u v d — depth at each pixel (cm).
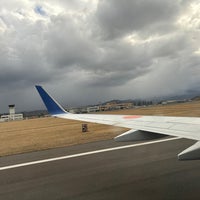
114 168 1138
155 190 841
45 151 1691
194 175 964
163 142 1680
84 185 940
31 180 1052
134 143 1697
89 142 1916
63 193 875
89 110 12475
